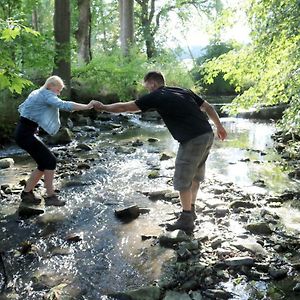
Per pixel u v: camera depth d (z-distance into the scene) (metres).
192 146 4.69
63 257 4.40
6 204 6.00
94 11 31.05
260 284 3.81
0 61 3.95
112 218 5.46
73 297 3.63
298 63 6.13
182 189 4.82
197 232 4.91
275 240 4.70
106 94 16.50
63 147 10.22
